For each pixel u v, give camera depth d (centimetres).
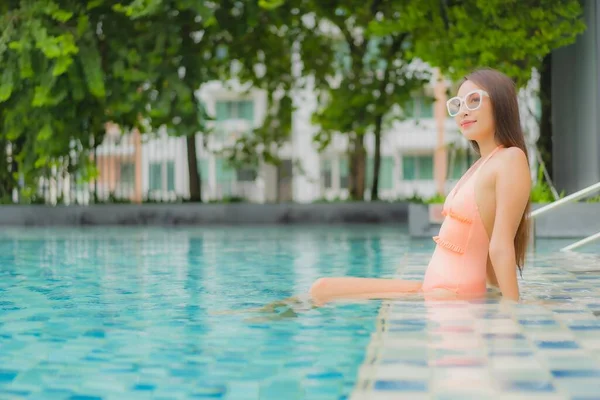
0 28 1212
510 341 261
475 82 363
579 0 1086
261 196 2611
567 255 652
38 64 1193
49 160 1341
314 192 2659
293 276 527
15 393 214
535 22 1023
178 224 1433
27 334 302
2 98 1194
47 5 1210
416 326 290
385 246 834
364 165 1648
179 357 256
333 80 1800
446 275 362
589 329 282
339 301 366
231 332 299
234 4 1360
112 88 1288
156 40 1257
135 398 207
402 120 1656
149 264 628
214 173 2661
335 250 781
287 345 272
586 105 1065
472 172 368
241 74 1641
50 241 967
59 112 1291
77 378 230
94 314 353
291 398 204
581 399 192
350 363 243
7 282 496
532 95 1255
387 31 1085
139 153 1772
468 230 358
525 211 359
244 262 643
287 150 2677
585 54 1068
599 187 618
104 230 1251
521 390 201
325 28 1898
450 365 229
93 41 1219
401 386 207
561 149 1178
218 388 216
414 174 2733
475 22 1038
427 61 1052
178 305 381
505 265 344
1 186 1506
